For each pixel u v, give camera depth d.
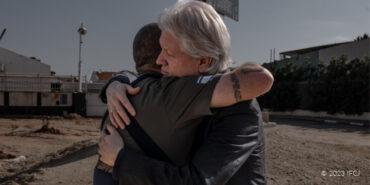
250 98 0.86
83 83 22.14
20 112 19.83
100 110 21.14
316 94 22.86
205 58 0.97
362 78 19.73
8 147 8.70
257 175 0.93
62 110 20.45
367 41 20.88
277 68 27.59
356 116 20.22
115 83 1.10
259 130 0.95
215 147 0.84
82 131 13.34
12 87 19.97
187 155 0.94
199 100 0.86
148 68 1.16
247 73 0.87
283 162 5.32
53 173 4.69
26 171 4.98
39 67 33.50
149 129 0.93
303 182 4.25
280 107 26.34
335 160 5.63
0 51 28.08
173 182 0.80
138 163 0.86
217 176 0.80
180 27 0.92
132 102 0.99
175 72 0.99
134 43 1.22
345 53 22.80
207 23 0.93
